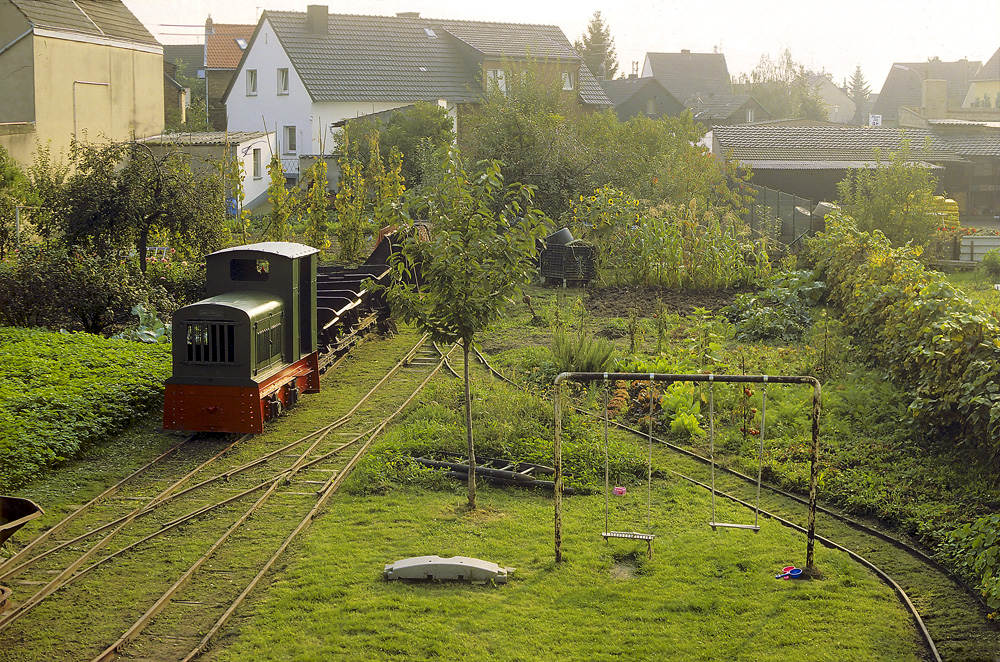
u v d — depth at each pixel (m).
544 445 11.96
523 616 7.68
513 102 33.47
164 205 19.00
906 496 10.45
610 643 7.23
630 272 25.25
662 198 30.48
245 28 66.31
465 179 10.12
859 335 17.73
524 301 23.03
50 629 7.41
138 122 36.25
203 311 12.32
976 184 44.44
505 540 9.30
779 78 110.94
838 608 7.79
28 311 17.39
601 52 92.88
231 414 12.38
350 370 17.12
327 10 47.41
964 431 11.55
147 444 12.38
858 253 20.08
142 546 9.09
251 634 7.34
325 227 27.66
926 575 8.59
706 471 11.62
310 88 44.00
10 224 22.92
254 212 39.09
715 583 8.27
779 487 11.09
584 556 8.86
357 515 9.97
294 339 14.24
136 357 15.40
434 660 6.95
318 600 7.97
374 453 11.76
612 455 11.64
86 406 12.72
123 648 7.13
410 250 10.09
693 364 15.63
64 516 9.81
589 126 33.72
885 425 12.83
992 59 80.12
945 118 57.97
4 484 10.43
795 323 19.41
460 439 12.26
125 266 19.23
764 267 24.67
